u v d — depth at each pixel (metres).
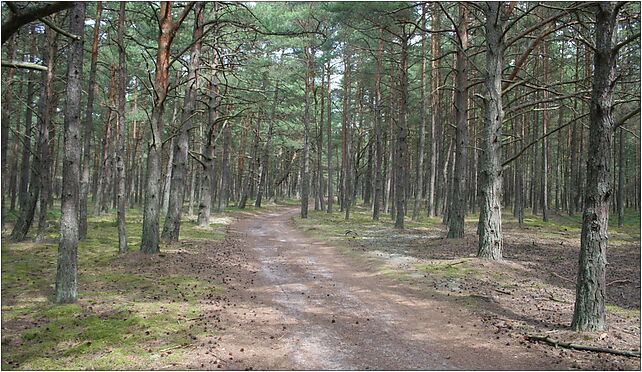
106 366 5.29
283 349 6.19
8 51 16.36
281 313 8.09
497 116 12.17
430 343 6.53
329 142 34.72
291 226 25.86
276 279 11.21
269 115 37.06
